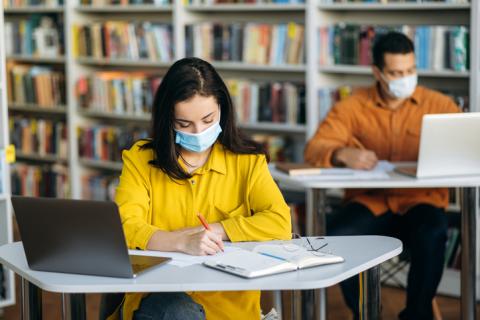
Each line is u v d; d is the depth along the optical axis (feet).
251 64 16.56
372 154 12.09
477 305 13.92
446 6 14.23
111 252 6.93
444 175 11.14
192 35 17.29
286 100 16.31
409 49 12.34
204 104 8.03
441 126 10.83
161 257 7.54
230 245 8.06
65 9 19.25
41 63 21.66
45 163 21.88
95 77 19.20
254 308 8.16
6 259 7.75
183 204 8.51
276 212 8.31
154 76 18.97
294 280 6.83
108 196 19.38
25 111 22.18
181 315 7.50
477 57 13.87
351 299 11.46
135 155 8.59
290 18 17.19
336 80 16.46
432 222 11.87
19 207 7.18
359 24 16.39
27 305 7.75
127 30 18.40
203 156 8.59
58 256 7.18
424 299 11.58
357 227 12.30
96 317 13.08
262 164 8.63
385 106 13.04
